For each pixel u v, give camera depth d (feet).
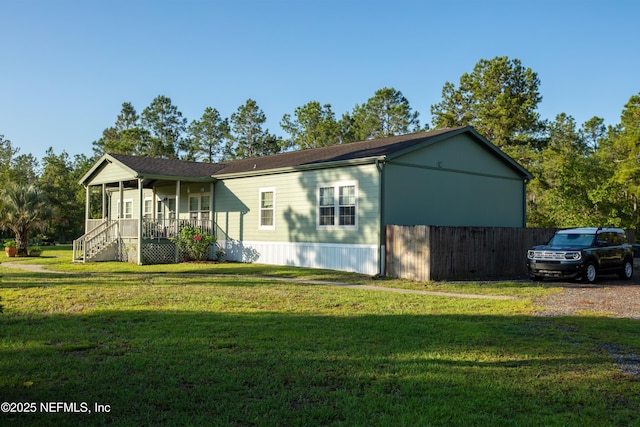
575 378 18.34
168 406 15.11
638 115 96.68
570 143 174.50
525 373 18.76
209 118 197.77
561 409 15.33
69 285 42.60
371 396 15.96
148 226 70.28
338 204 58.70
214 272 56.80
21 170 174.40
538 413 14.90
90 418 14.20
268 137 197.77
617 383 17.87
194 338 23.29
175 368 18.63
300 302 34.60
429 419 14.24
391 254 53.16
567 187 100.32
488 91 130.31
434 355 20.92
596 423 14.26
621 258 53.93
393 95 180.45
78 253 73.61
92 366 18.81
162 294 37.42
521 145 124.26
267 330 25.22
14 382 17.02
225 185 74.74
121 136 171.01
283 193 65.77
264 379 17.53
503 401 15.78
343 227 57.93
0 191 93.97
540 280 51.78
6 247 87.86
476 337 24.35
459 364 19.74
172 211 86.38
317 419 14.28
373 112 181.27
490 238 56.24
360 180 56.44
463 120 138.31
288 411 14.73
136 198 94.63
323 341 23.03
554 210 103.30
